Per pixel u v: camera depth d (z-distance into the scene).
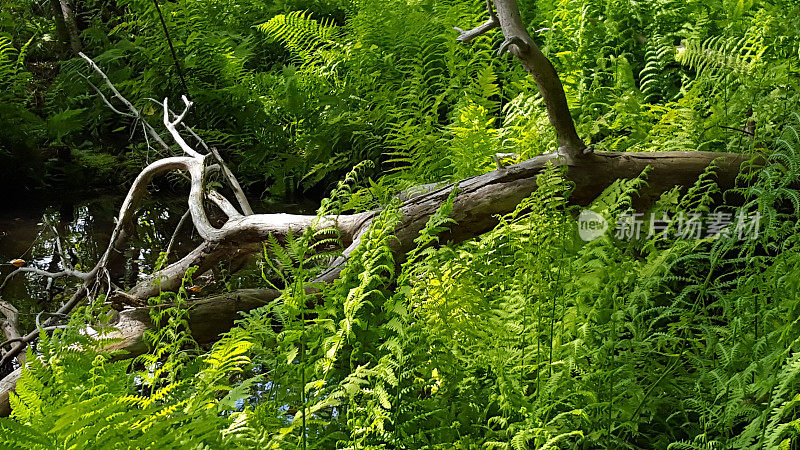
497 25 4.54
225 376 3.07
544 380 2.98
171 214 7.95
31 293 6.30
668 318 3.52
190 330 3.94
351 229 4.58
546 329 3.14
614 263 3.14
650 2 6.89
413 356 2.92
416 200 4.36
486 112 6.36
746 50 6.11
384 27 7.74
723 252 3.35
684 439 2.96
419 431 2.82
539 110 5.92
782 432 2.35
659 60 6.53
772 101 4.78
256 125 8.38
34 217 7.95
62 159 8.98
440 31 7.58
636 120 5.78
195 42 8.80
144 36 9.21
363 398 2.99
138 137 9.54
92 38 10.12
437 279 3.17
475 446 2.78
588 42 6.96
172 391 2.79
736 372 2.80
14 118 8.84
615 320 2.90
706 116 5.50
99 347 2.94
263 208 7.89
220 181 8.20
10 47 9.36
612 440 2.83
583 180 4.39
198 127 8.63
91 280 5.39
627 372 2.94
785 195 3.95
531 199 3.51
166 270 5.05
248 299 4.26
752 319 2.98
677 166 4.45
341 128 7.38
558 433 2.71
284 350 3.07
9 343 4.93
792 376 2.35
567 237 3.36
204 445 2.38
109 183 8.76
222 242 5.04
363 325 3.10
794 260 2.99
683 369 3.14
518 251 3.35
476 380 3.06
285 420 3.02
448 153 6.01
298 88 8.02
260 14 10.03
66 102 9.53
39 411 2.31
